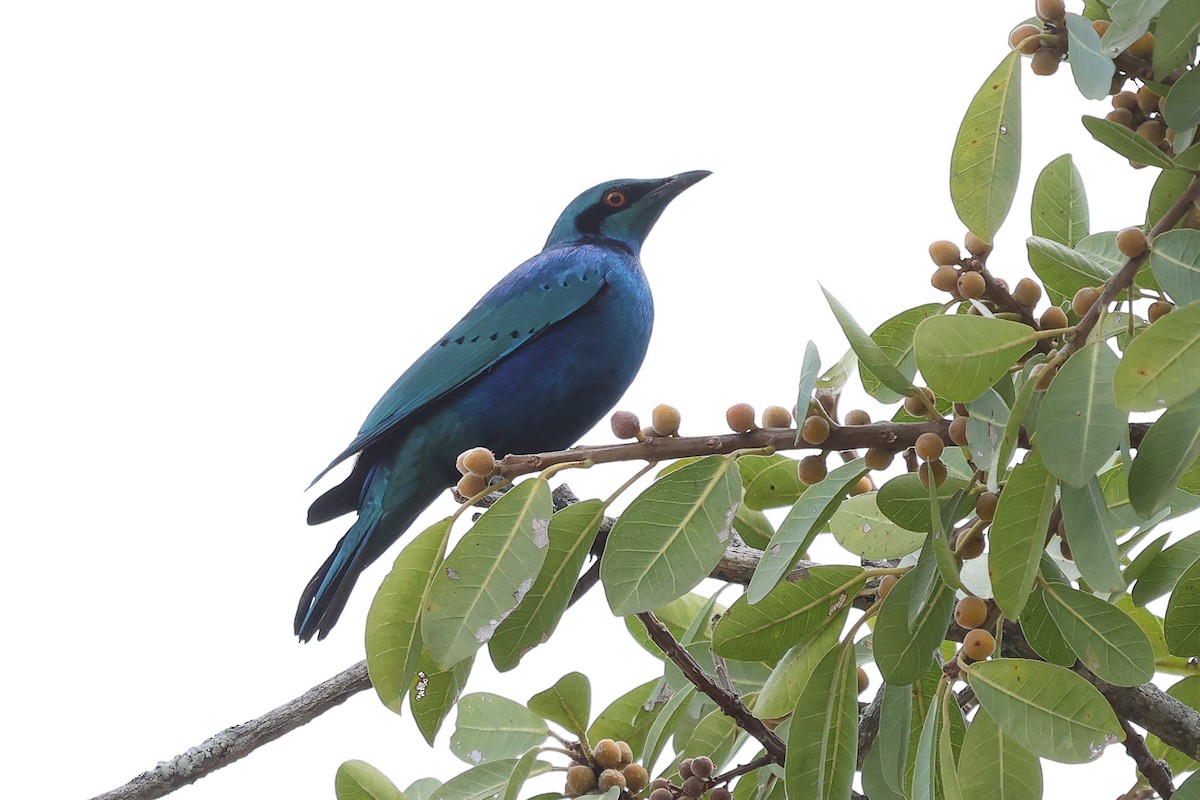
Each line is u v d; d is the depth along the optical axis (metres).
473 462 6.52
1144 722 7.48
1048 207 7.79
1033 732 5.69
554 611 6.71
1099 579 5.36
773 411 6.52
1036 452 5.39
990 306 6.70
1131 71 6.56
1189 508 7.27
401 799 7.42
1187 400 5.30
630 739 8.99
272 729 9.51
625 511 6.38
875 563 8.91
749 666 8.93
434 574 6.57
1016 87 6.32
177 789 9.42
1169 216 5.91
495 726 8.55
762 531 8.87
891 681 6.06
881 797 6.68
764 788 8.05
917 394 6.21
